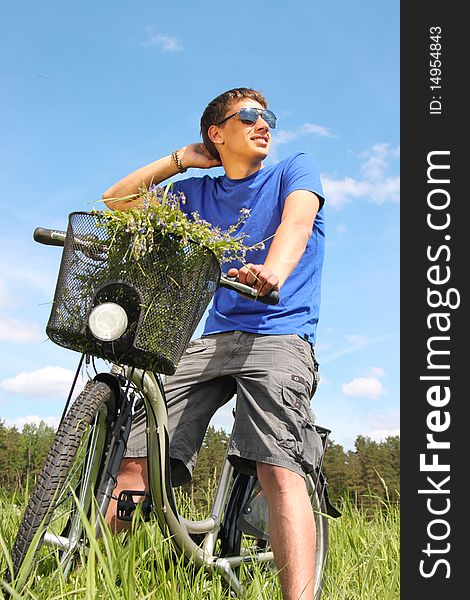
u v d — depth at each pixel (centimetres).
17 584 186
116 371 232
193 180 323
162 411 247
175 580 232
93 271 212
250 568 298
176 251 212
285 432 263
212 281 221
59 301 214
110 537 208
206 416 295
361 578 329
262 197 298
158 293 211
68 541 217
